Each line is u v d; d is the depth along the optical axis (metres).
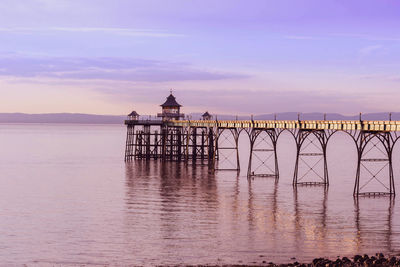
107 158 111.75
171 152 102.81
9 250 35.97
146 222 44.12
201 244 37.41
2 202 53.69
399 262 32.16
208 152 100.69
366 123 56.12
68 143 178.25
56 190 62.16
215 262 33.28
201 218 45.81
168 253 35.22
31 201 54.31
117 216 46.53
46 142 183.62
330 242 38.12
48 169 87.00
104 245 37.16
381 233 40.72
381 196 57.50
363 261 32.62
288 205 52.03
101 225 43.06
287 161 107.88
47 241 38.19
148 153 104.56
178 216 46.56
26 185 66.56
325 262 32.34
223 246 36.94
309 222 44.34
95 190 62.12
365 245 37.41
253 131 75.81
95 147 155.62
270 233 40.56
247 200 54.94
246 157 119.31
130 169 87.00
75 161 103.38
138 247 36.62
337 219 45.50
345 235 40.06
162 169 87.12
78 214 47.38
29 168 88.75
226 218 45.81
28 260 33.91
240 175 78.31
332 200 54.84
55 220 44.91
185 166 92.81
